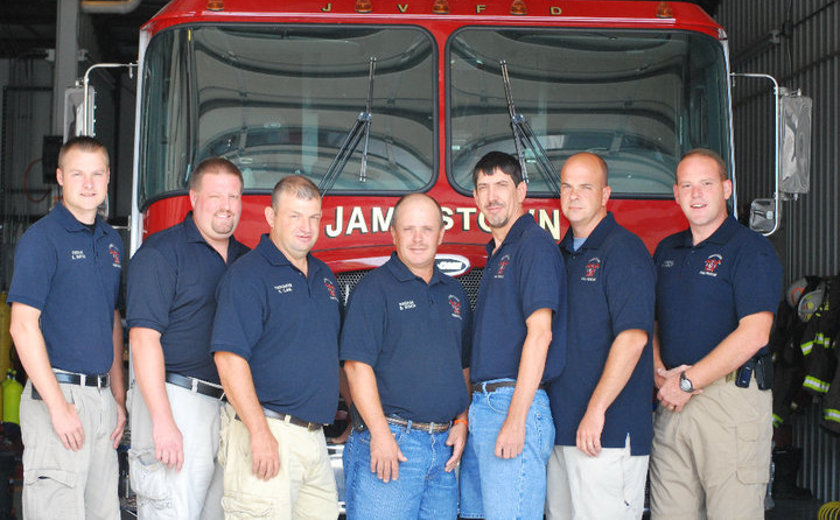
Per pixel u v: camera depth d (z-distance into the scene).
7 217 12.64
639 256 3.68
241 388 3.45
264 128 4.72
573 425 3.75
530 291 3.58
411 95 4.80
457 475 3.95
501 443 3.53
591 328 3.73
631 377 3.72
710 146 4.96
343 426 4.36
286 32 4.81
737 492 3.76
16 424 9.05
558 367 3.71
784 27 7.86
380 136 4.75
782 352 7.12
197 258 3.77
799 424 7.62
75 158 3.75
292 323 3.58
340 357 3.70
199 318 3.75
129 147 12.07
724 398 3.75
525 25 4.91
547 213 4.79
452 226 4.66
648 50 4.98
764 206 4.91
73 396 3.74
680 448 3.87
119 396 4.12
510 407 3.55
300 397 3.59
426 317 3.73
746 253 3.73
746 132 8.67
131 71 4.95
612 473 3.69
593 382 3.73
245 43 4.79
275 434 3.56
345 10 4.84
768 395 3.84
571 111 4.87
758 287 3.68
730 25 9.10
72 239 3.75
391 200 4.67
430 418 3.73
